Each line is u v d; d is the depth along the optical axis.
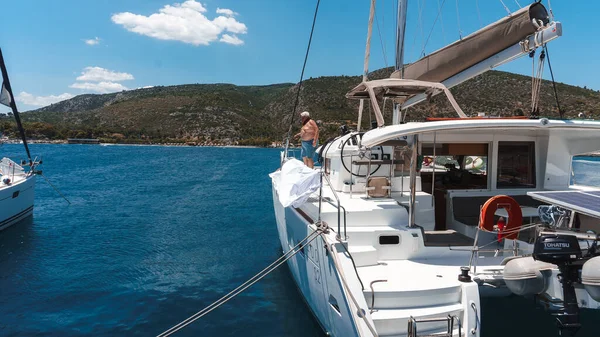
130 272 7.82
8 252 9.18
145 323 5.68
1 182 12.07
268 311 5.97
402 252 4.57
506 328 4.48
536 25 4.54
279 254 9.09
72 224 12.34
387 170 5.96
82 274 7.70
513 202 4.19
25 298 6.55
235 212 14.76
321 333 5.10
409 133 4.07
